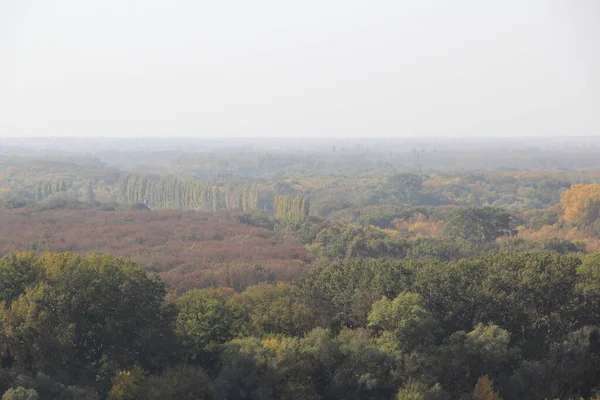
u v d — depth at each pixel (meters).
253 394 49.06
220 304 58.09
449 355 52.16
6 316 47.91
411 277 63.09
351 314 60.16
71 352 50.16
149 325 52.44
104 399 47.97
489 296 59.22
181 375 48.88
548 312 59.84
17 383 43.06
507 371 54.41
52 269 53.28
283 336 55.25
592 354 54.56
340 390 50.97
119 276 54.12
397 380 50.84
